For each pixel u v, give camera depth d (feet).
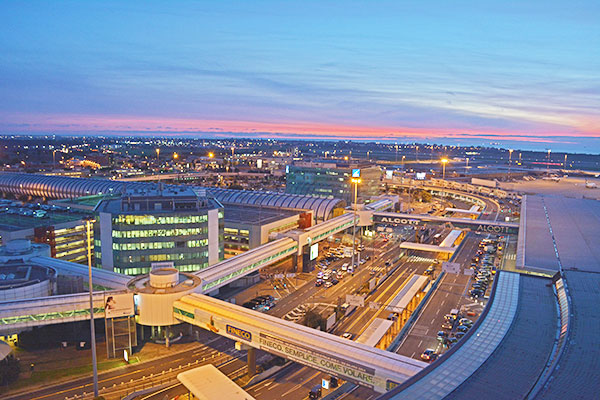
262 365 311.27
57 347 335.47
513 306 295.89
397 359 229.66
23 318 298.35
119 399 267.80
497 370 207.31
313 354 247.09
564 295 297.74
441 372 204.23
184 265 460.14
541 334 251.19
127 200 474.08
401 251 635.66
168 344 339.16
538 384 187.42
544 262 407.03
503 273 376.68
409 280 488.44
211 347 342.03
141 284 345.92
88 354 325.62
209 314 299.17
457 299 436.76
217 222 482.69
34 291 346.13
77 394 272.72
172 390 279.08
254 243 559.38
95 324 362.33
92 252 570.05
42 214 596.29
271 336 265.34
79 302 313.32
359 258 609.83
